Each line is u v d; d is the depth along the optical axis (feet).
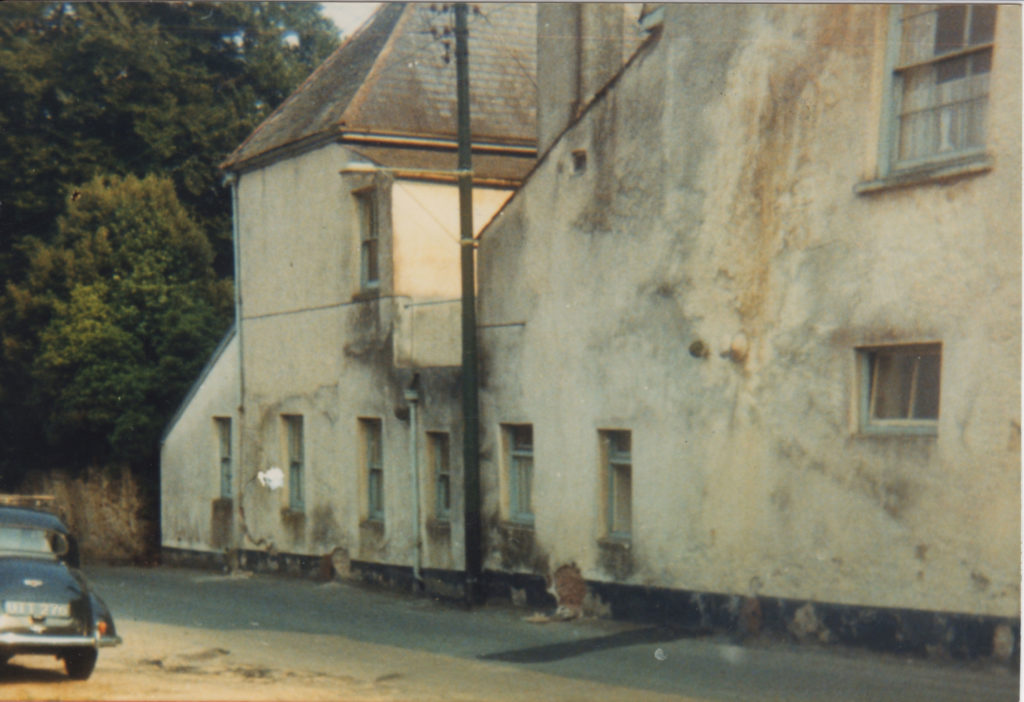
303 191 81.00
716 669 43.52
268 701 37.93
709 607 50.34
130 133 126.52
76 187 120.98
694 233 51.34
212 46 133.28
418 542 68.64
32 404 108.47
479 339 64.49
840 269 45.14
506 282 62.49
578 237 57.67
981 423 40.06
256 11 133.90
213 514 91.56
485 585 63.36
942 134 42.45
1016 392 39.11
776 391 47.55
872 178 44.24
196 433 94.12
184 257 109.09
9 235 127.75
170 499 97.71
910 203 42.63
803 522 46.32
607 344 55.93
